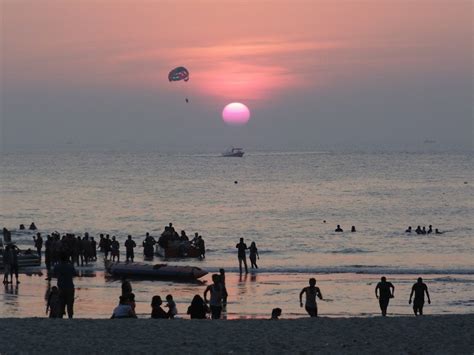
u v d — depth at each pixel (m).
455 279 110.31
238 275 114.19
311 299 65.75
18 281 101.62
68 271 58.16
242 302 87.75
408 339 50.19
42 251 147.12
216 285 64.94
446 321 57.09
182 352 45.91
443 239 183.50
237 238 190.38
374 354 46.22
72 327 52.94
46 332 51.19
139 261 134.12
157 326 53.59
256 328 53.44
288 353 46.12
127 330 51.94
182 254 139.12
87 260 123.62
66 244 119.00
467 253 155.75
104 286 100.31
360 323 56.00
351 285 103.19
